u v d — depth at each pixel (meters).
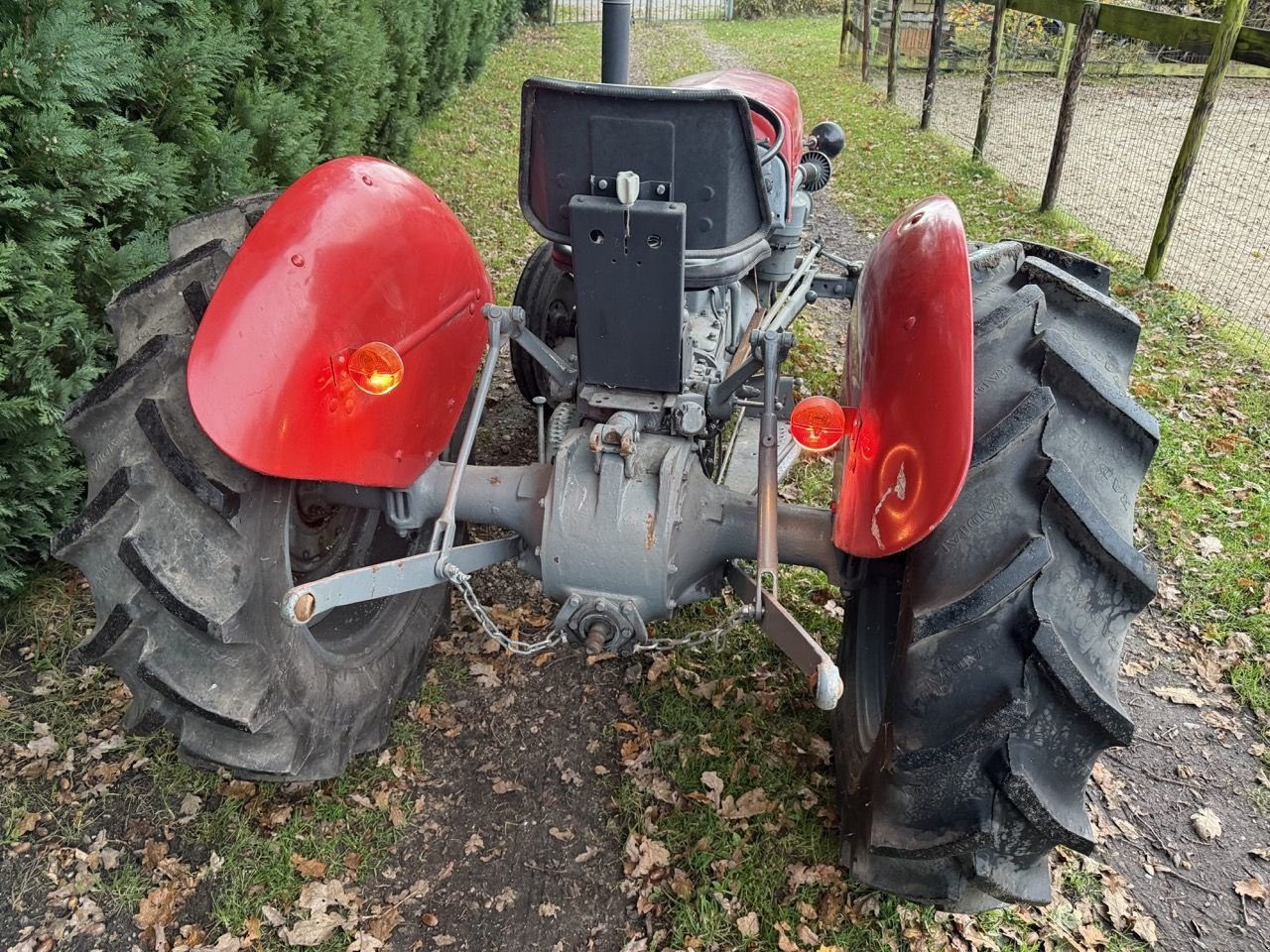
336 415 1.94
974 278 2.23
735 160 1.91
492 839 2.49
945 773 1.80
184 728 1.99
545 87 1.86
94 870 2.40
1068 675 1.66
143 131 3.51
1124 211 7.70
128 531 1.77
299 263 1.87
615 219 1.92
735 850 2.46
